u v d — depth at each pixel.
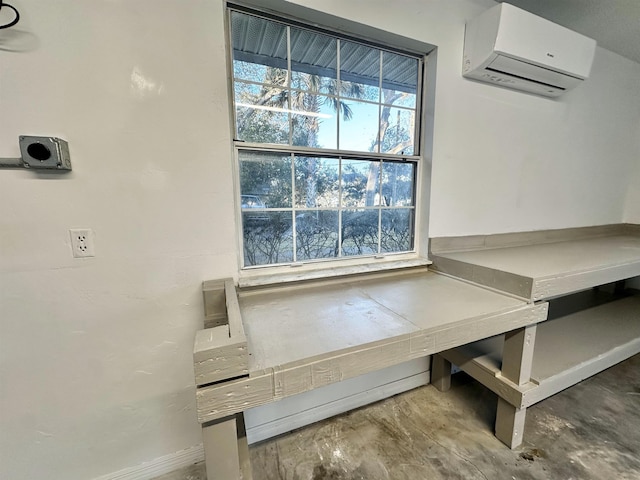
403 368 1.82
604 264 1.52
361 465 1.34
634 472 1.26
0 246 0.99
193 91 1.16
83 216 1.07
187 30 1.12
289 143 1.48
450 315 1.13
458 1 1.65
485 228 2.02
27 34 0.94
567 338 1.81
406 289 1.47
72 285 1.09
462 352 1.61
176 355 1.29
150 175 1.14
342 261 1.68
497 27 1.50
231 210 1.30
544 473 1.27
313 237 1.61
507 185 2.06
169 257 1.22
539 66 1.67
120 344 1.19
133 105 1.08
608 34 2.12
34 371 1.09
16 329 1.05
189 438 1.37
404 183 1.84
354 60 1.58
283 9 1.30
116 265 1.14
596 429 1.52
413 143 1.82
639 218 2.81
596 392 1.83
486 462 1.33
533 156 2.14
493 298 1.32
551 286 1.30
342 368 0.87
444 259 1.73
